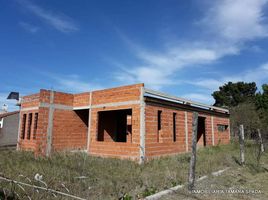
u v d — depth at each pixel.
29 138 17.42
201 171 9.98
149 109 13.38
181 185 7.95
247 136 28.94
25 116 18.28
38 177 6.70
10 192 5.82
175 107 15.65
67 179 7.61
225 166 11.65
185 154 14.81
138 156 12.52
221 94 51.78
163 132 14.22
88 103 16.05
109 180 8.04
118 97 14.20
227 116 23.16
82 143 17.20
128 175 8.93
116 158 13.17
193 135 7.82
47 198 5.76
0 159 10.67
